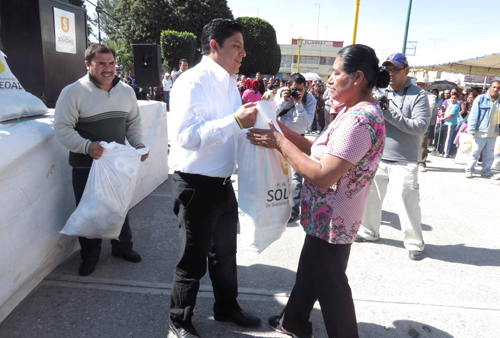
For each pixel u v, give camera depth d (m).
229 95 2.07
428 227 4.23
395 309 2.57
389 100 3.33
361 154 1.62
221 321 2.33
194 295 2.09
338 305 1.84
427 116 3.16
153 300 2.52
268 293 2.69
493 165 7.17
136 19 28.34
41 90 4.01
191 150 1.80
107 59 2.51
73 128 2.56
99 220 2.58
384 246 3.65
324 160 1.64
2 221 2.13
